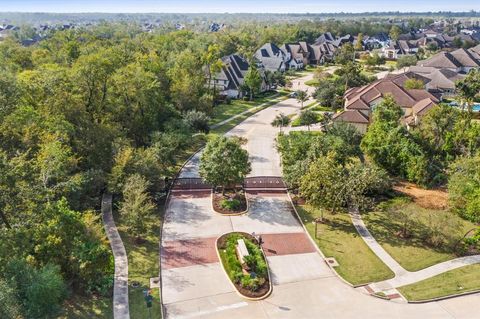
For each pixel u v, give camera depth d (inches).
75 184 1273.4
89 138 1652.3
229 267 1190.3
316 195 1389.0
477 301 1081.4
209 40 5118.1
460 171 1649.9
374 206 1584.6
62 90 1669.5
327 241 1352.1
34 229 989.2
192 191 1679.4
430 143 1955.0
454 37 6560.0
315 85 3919.8
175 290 1093.8
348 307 1051.9
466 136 1910.7
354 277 1173.1
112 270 1147.9
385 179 1637.6
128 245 1285.7
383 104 2192.4
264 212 1531.7
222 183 1535.4
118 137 1756.9
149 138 2064.5
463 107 2300.7
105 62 1875.0
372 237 1382.9
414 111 2448.3
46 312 870.4
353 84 3262.8
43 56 3065.9
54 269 922.1
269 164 1979.6
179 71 2817.4
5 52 3134.8
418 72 3767.2
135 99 2058.3
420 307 1056.8
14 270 872.3
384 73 4603.8
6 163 989.8
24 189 988.6
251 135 2443.4
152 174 1544.0
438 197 1665.8
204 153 1569.9
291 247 1314.0
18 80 1717.5
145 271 1166.3
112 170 1480.1
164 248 1286.9
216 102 3230.8
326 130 2108.8
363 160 1977.1
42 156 1309.1
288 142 1758.1
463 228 1443.2
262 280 1133.1
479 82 2338.8
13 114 1507.1
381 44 6894.7
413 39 6879.9
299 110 3065.9
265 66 4726.9
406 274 1191.6
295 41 6250.0
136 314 994.1
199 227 1412.4
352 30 7815.0
